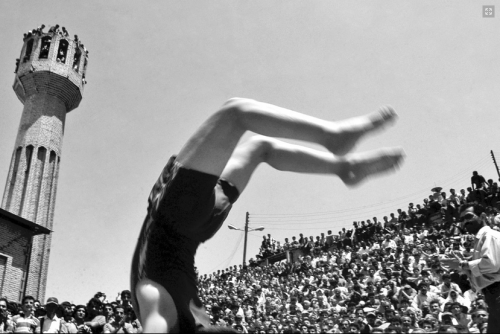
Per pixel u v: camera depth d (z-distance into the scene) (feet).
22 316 32.78
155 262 10.49
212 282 106.73
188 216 10.32
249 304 65.10
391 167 10.88
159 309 9.97
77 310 33.24
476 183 78.43
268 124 9.75
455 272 44.57
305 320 41.55
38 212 130.62
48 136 137.39
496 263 13.78
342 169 10.98
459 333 16.37
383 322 33.47
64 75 139.23
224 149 9.93
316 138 9.95
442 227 80.38
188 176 10.04
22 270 88.22
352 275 65.46
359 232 92.07
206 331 10.68
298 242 105.60
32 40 145.07
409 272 53.62
